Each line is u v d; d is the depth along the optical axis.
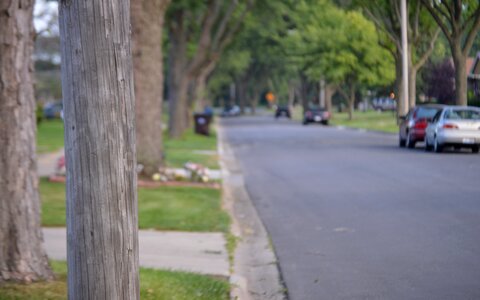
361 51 22.62
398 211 12.69
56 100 73.06
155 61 18.38
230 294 7.76
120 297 4.66
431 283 7.87
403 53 19.84
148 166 18.28
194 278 8.34
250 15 36.97
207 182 18.34
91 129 4.54
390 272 8.48
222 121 76.38
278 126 57.72
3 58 6.99
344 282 8.17
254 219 13.53
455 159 21.25
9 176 7.11
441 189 14.95
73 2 4.50
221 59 58.69
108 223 4.60
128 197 4.66
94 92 4.52
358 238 10.63
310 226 11.98
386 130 35.91
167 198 15.35
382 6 20.62
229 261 9.80
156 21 18.39
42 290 6.86
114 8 4.54
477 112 23.25
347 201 14.36
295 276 8.65
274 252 10.20
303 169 21.44
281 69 86.00
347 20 22.97
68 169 4.66
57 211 13.41
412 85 20.59
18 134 7.13
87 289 4.65
